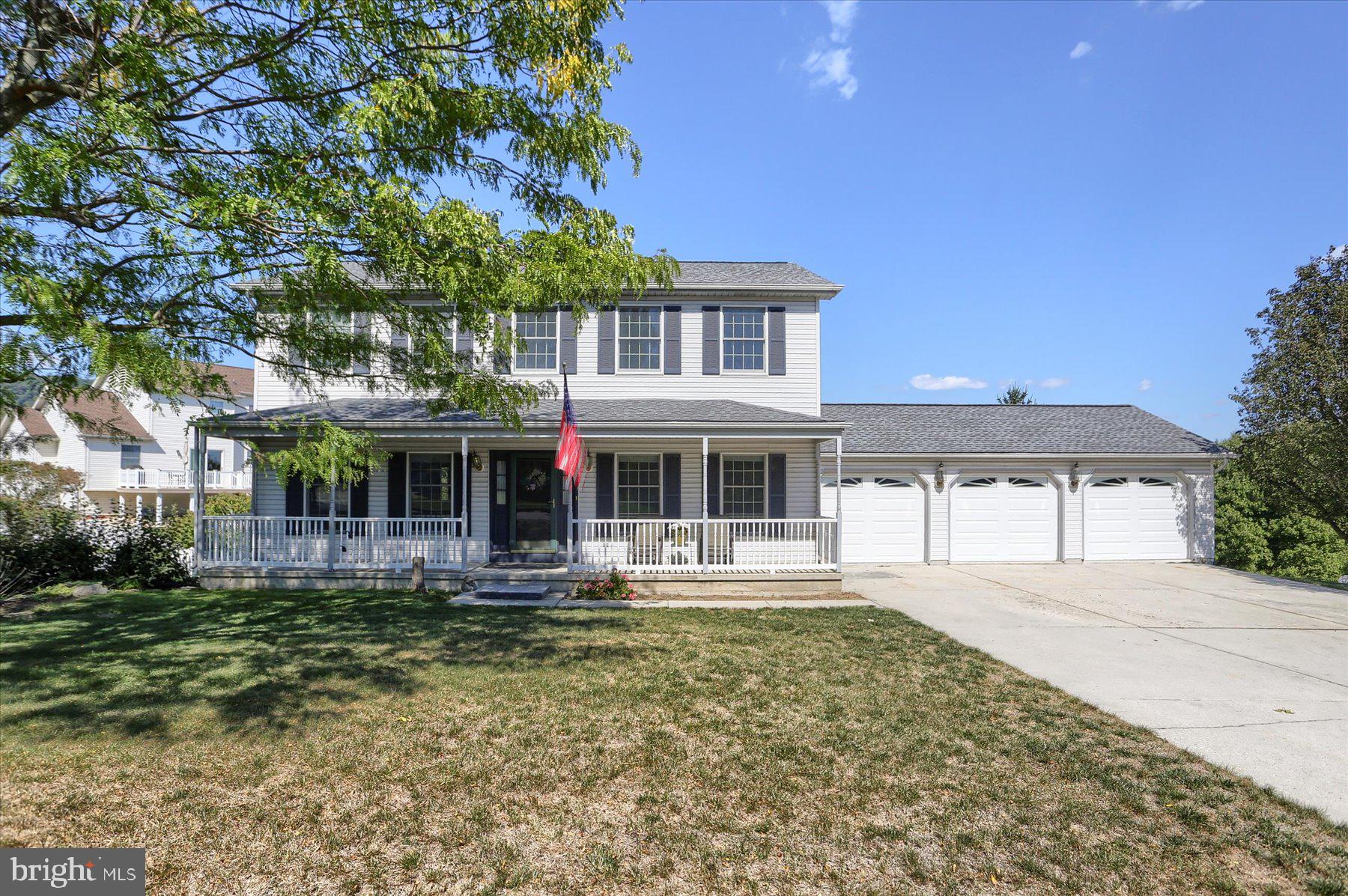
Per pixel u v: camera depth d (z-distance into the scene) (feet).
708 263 55.06
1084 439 57.41
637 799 13.97
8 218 15.70
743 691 21.15
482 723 18.01
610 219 21.36
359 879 11.06
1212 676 23.48
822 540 42.91
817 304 49.34
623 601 37.40
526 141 20.71
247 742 16.35
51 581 38.45
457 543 45.88
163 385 16.25
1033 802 14.19
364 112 16.90
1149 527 55.47
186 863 11.32
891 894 10.98
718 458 47.26
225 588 40.47
